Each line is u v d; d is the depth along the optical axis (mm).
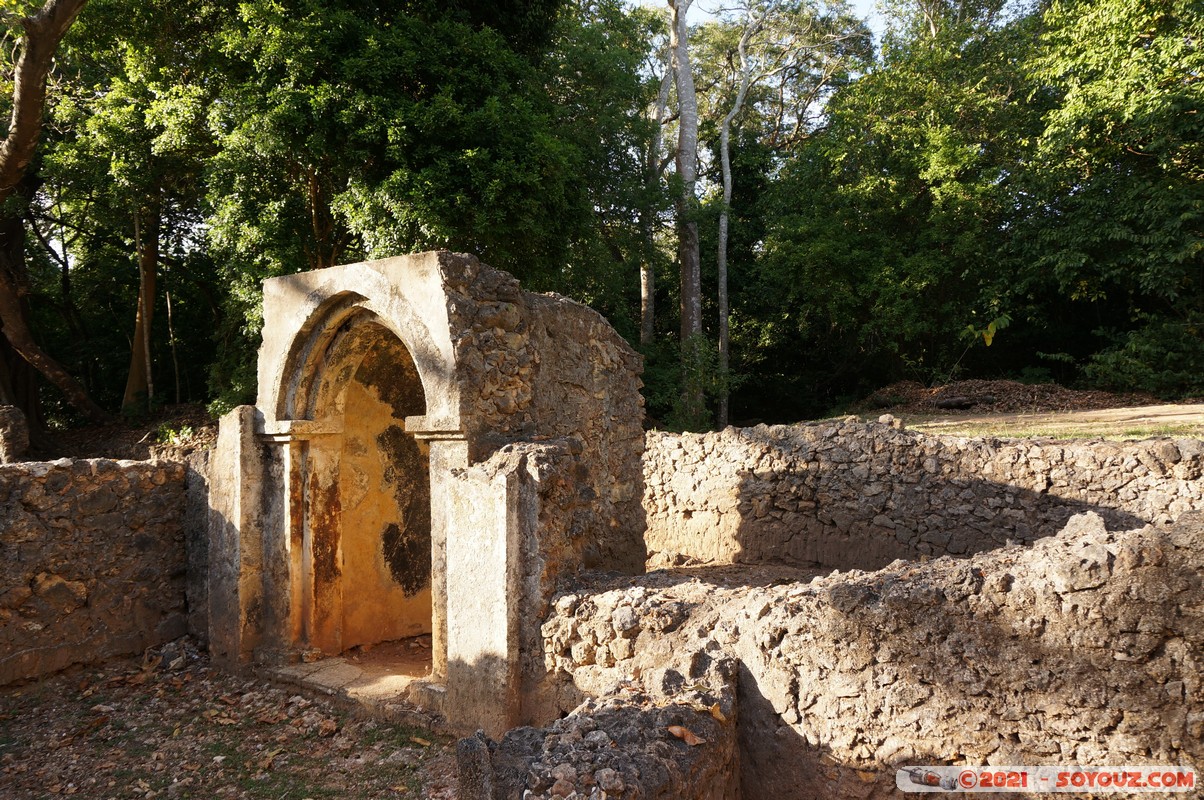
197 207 20531
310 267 14953
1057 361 22562
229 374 18219
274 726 6223
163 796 5188
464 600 5656
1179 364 17156
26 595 7012
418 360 6066
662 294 28766
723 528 10047
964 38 22484
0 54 13547
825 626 4039
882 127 22203
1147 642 3250
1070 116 17766
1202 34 15789
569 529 5754
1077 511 7531
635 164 23109
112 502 7719
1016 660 3541
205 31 14484
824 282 22906
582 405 7035
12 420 15109
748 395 27672
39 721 6449
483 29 14367
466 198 12477
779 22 31016
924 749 3738
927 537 8344
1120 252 18203
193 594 8148
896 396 20891
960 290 22438
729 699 4141
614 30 23984
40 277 24953
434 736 5734
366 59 12547
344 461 7609
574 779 3170
